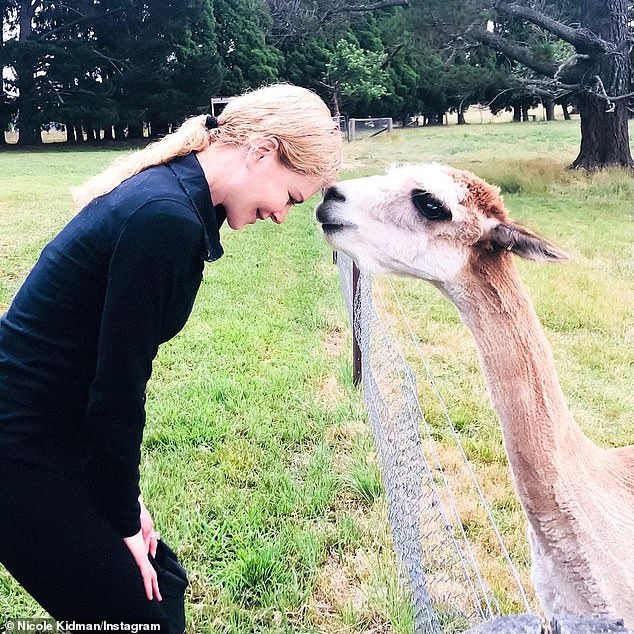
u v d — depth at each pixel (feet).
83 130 152.87
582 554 7.27
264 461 14.85
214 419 16.65
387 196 8.52
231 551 12.19
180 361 20.45
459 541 12.46
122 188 5.77
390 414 13.26
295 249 36.17
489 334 7.79
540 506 7.40
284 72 146.10
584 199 48.03
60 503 6.23
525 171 59.98
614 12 58.90
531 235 7.75
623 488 7.63
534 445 7.36
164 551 8.14
